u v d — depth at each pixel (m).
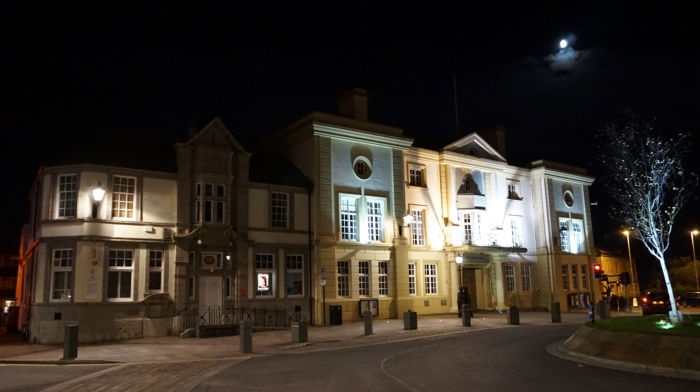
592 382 11.55
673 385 11.09
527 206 42.25
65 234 23.61
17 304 32.16
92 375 13.87
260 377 12.94
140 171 24.98
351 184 31.47
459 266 35.88
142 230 24.64
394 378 12.38
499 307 37.66
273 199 29.05
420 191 35.12
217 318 25.81
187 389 11.49
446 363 14.69
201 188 26.17
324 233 29.72
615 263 54.28
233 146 27.73
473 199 37.12
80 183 23.88
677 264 58.72
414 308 33.19
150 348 19.70
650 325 16.27
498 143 42.41
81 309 22.83
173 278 24.95
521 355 16.11
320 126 30.53
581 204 45.66
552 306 29.16
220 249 26.50
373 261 31.66
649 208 23.61
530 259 41.47
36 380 13.23
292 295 28.73
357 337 22.30
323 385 11.66
